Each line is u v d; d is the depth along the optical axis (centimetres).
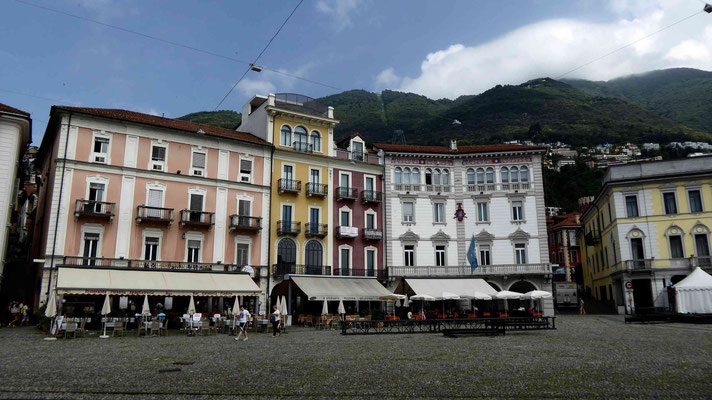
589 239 6266
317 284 3916
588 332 2792
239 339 2527
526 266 4716
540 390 1096
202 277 3538
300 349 2009
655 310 4434
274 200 4322
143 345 2175
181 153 3947
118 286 3083
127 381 1207
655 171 4831
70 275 3084
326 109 4906
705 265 4441
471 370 1391
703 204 4572
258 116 4662
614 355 1716
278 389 1110
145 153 3794
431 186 4975
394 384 1174
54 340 2375
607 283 5681
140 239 3653
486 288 4281
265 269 4128
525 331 2972
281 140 4503
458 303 4766
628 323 3572
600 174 12381
